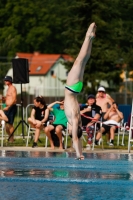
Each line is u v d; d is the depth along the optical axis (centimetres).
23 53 10588
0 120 2830
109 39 5825
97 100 2853
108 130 2727
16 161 2027
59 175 1667
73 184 1525
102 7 5756
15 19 10712
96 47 5803
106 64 5878
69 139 2984
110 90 6153
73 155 2247
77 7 5844
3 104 3209
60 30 10969
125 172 1738
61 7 11162
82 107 2675
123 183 1523
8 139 2827
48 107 2606
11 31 10588
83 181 1543
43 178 1588
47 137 2589
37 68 10725
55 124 2544
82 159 2053
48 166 1869
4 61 8906
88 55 2009
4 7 10856
